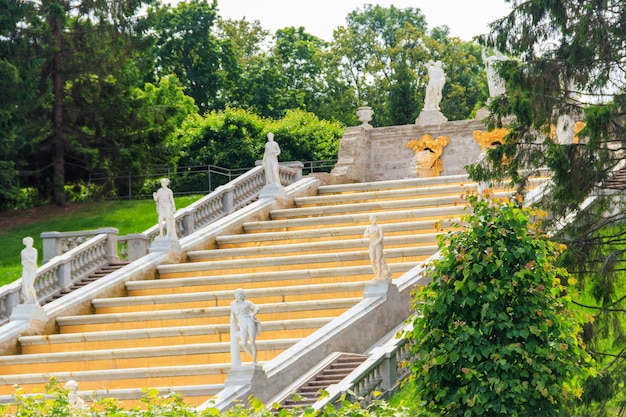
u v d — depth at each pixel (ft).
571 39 101.50
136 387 106.63
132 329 120.57
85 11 190.49
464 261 73.61
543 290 74.13
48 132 186.60
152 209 177.06
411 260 126.31
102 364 112.37
